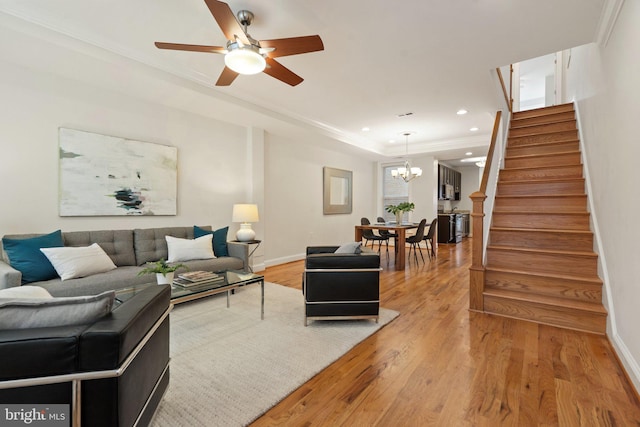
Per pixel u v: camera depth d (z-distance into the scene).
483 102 4.22
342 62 3.05
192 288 2.50
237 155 4.79
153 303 1.38
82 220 3.25
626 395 1.72
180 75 3.29
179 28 2.52
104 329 1.05
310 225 6.39
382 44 2.71
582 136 3.84
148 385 1.34
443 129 5.78
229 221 4.68
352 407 1.63
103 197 3.36
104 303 1.13
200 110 4.11
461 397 1.71
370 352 2.24
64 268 2.61
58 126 3.07
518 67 6.45
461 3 2.16
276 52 2.18
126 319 1.14
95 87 3.31
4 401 0.97
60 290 2.43
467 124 5.41
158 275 2.45
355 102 4.25
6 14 2.23
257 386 1.80
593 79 3.17
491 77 3.44
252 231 4.42
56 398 1.00
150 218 3.79
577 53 4.31
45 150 2.99
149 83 3.24
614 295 2.31
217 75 3.42
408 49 2.80
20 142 2.86
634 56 1.87
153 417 1.41
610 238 2.44
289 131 5.24
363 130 5.88
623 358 1.99
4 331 1.02
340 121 5.23
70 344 1.00
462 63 3.06
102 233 3.20
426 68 3.18
